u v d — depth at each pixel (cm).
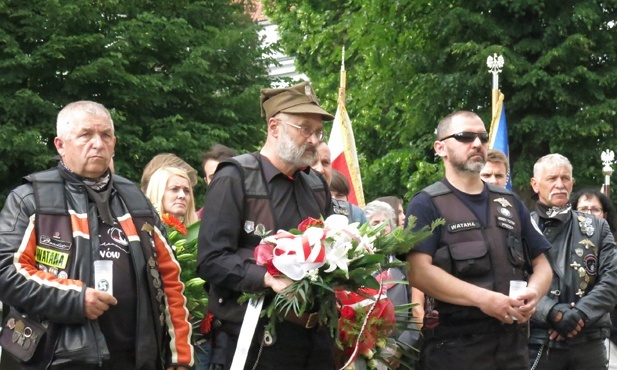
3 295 536
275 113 601
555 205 820
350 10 2562
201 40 3067
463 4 2225
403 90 2348
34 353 538
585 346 795
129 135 2705
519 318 648
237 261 571
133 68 2883
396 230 599
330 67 2811
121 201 576
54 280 536
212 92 3020
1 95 2636
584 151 2186
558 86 2109
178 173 755
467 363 660
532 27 2178
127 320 555
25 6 2739
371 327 610
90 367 541
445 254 663
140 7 2995
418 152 2378
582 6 2130
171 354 575
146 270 564
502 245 670
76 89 2711
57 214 553
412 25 2330
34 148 2525
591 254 802
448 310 664
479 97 2195
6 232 544
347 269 562
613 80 2155
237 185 588
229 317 583
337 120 1088
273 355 582
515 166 2166
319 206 617
